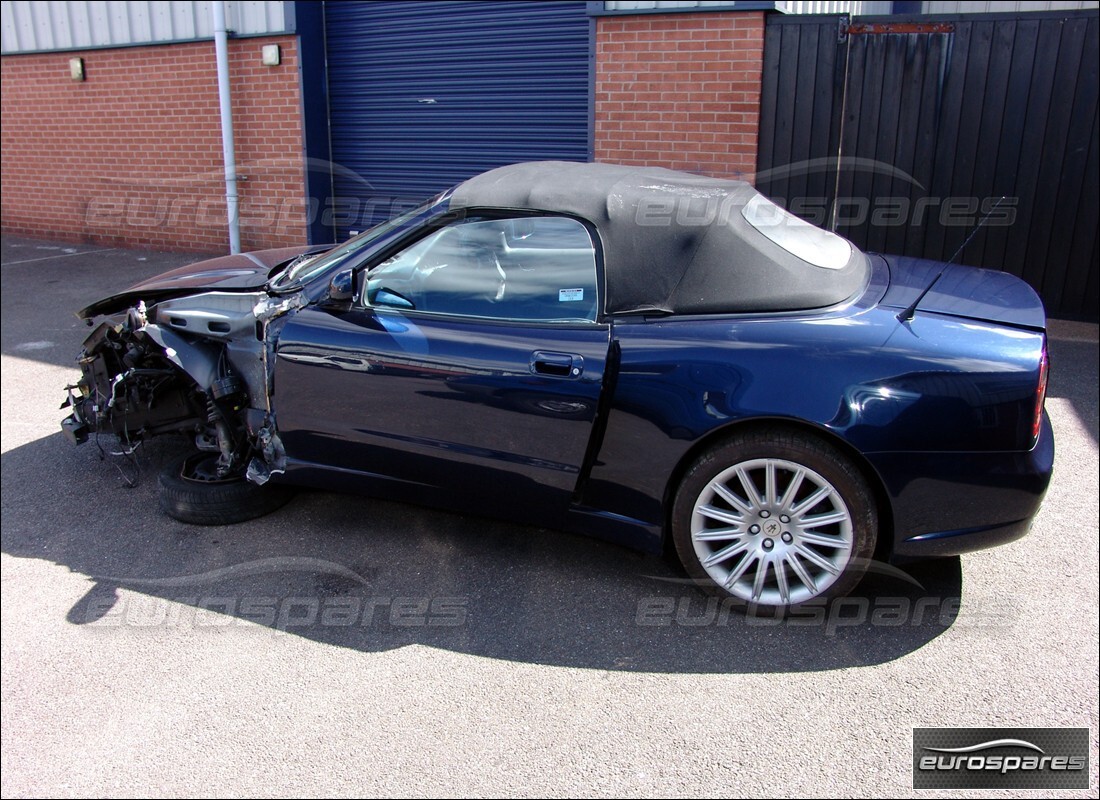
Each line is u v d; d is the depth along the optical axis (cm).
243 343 396
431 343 351
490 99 887
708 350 318
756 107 745
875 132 718
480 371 342
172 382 430
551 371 332
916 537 312
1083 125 658
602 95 804
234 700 296
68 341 727
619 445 330
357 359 362
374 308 368
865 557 317
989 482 302
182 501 406
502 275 353
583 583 358
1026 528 311
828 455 307
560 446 336
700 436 316
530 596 350
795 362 309
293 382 375
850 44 705
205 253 1078
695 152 779
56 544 396
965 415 299
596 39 792
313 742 276
